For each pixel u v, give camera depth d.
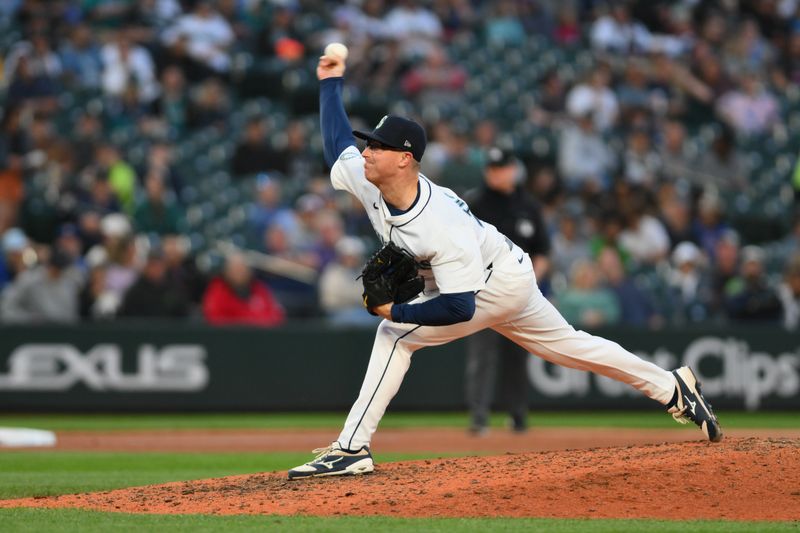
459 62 66.81
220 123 57.38
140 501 19.02
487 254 19.17
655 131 66.50
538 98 66.06
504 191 33.47
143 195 51.00
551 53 70.00
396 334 19.72
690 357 46.78
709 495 17.72
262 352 44.53
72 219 48.53
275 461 28.64
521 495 17.84
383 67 62.75
